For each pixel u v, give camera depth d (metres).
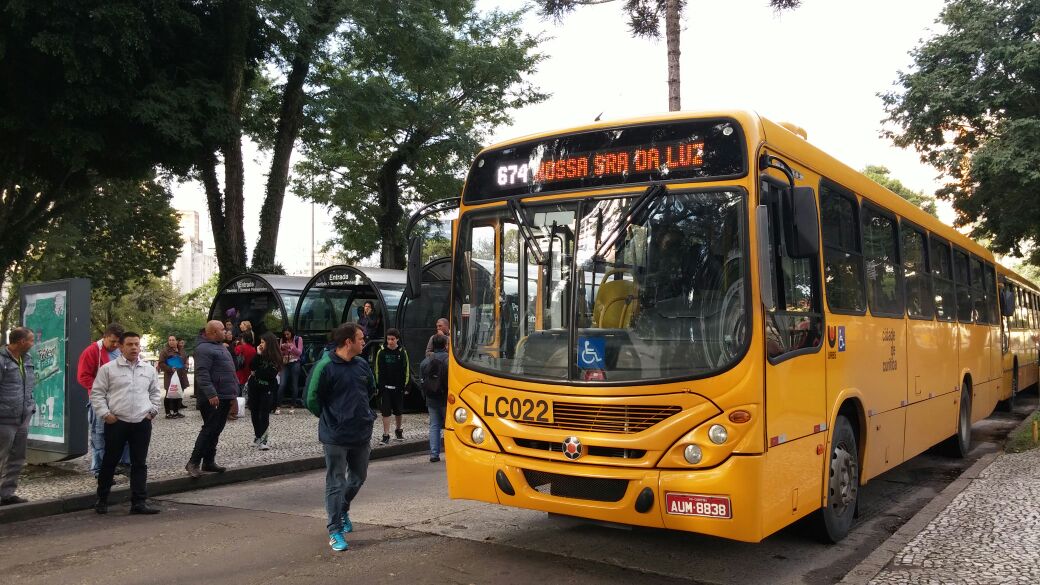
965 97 18.70
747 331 4.94
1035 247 28.75
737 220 5.11
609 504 5.11
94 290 38.88
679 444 4.95
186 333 51.91
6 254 24.64
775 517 5.06
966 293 11.59
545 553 6.08
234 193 23.09
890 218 8.20
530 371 5.56
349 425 6.21
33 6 15.64
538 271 5.66
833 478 6.27
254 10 20.08
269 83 26.89
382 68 25.23
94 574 5.71
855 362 6.70
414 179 32.78
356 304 20.41
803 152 6.09
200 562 5.95
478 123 33.03
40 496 8.22
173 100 17.81
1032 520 6.49
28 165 20.72
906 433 8.12
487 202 6.10
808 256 5.12
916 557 5.58
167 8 17.61
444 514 7.41
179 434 13.16
